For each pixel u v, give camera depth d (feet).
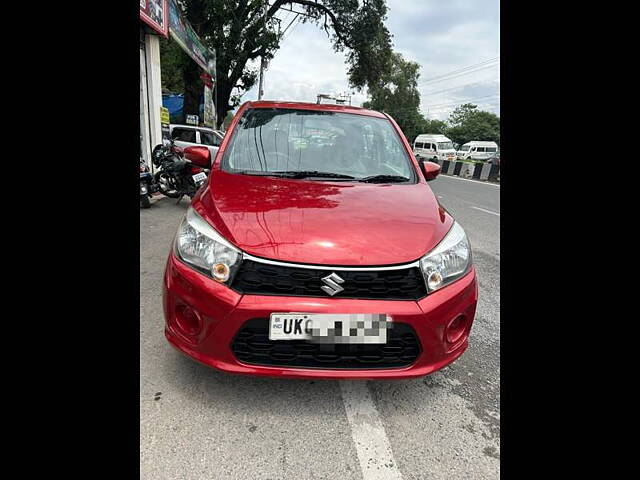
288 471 4.89
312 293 5.38
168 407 5.84
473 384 6.89
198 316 5.48
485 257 15.30
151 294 9.90
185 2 50.03
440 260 5.84
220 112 68.28
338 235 5.73
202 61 47.52
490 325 9.32
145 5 24.95
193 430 5.43
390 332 5.40
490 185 49.32
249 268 5.43
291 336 5.26
